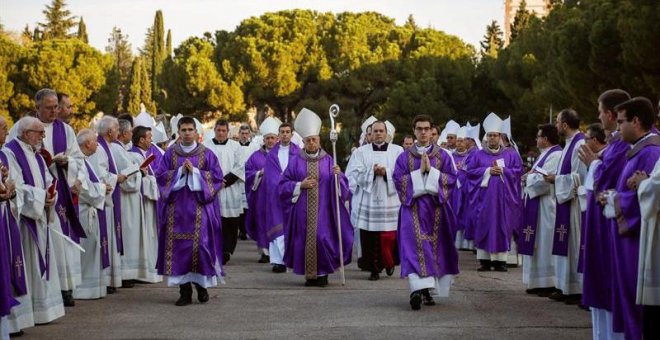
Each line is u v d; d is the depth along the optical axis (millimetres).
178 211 9586
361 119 52188
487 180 13461
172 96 55781
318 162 11609
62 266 9172
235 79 55000
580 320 8727
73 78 54250
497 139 13727
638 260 6227
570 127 9992
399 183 9453
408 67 49969
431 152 9617
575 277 9734
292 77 54906
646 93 22422
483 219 13398
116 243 10727
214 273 9656
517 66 35906
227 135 16062
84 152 9867
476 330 8156
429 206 9422
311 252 11336
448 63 43000
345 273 13102
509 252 14305
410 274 9219
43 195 8203
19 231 7891
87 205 10000
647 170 6270
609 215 6566
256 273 12906
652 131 6555
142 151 11789
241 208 15062
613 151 6867
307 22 56281
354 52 52812
